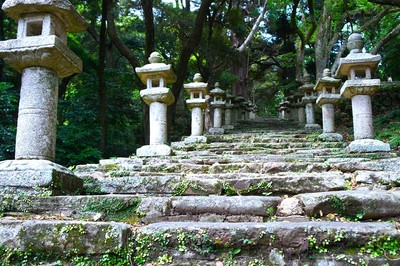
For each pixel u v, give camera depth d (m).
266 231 2.38
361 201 2.95
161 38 16.66
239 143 7.67
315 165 4.45
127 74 14.65
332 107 8.12
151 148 5.96
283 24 19.52
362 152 5.30
